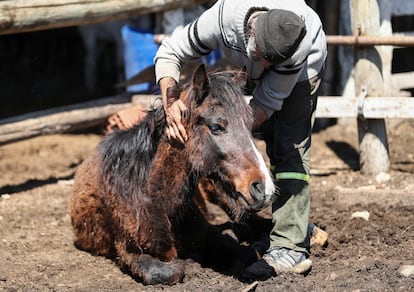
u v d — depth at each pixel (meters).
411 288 6.18
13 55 17.98
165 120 6.43
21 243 7.88
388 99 9.88
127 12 10.67
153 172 6.47
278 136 6.79
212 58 11.73
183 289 6.25
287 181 6.75
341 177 10.22
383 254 7.22
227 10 6.12
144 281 6.52
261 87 6.34
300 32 5.74
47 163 11.26
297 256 6.76
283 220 6.79
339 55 12.30
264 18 5.80
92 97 15.60
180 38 6.50
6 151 11.85
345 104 10.01
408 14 11.78
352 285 6.30
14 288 6.46
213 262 7.08
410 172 10.29
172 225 6.70
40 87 16.56
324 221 8.28
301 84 6.59
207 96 6.08
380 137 10.16
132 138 6.69
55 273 6.95
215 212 8.81
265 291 6.20
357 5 10.01
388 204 8.81
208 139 6.05
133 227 6.52
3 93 16.17
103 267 7.15
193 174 6.35
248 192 5.80
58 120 10.42
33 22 9.74
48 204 9.34
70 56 18.03
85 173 7.21
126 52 12.55
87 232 7.39
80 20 10.19
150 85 12.17
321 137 12.05
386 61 11.61
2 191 9.88
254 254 7.09
